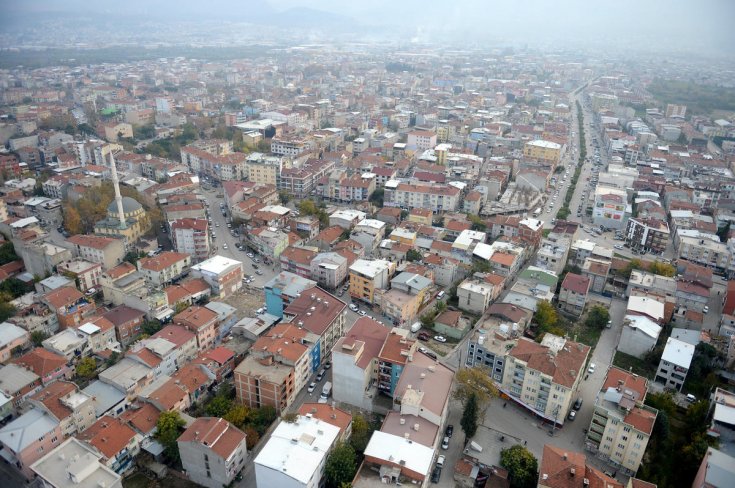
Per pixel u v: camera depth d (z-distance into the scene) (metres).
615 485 149.12
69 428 174.38
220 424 166.88
